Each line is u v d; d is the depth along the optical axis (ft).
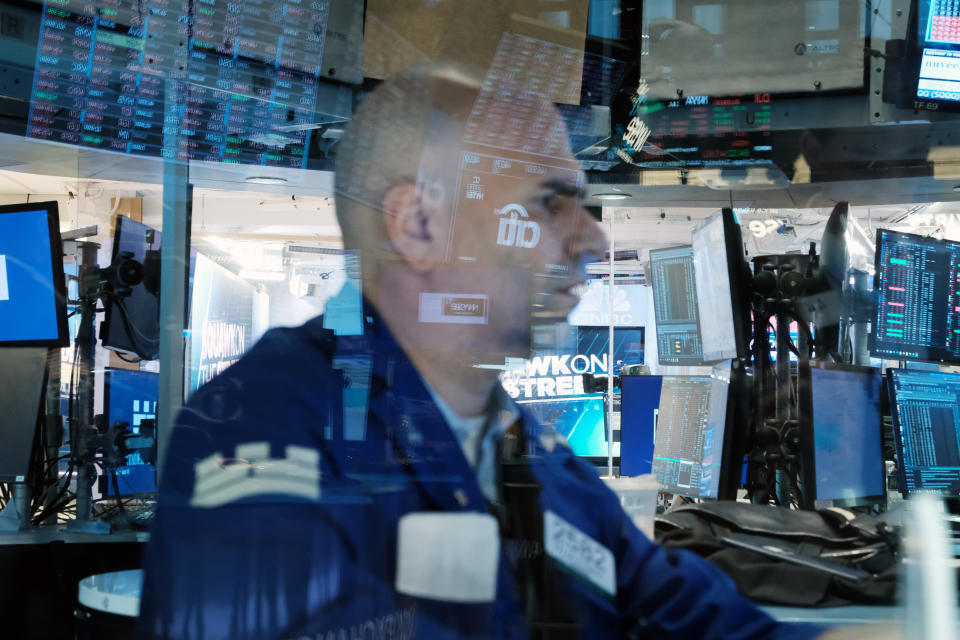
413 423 1.88
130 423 6.51
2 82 5.39
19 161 5.97
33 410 5.80
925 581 2.00
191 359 5.16
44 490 5.93
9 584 5.15
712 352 6.20
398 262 1.95
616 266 6.54
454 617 1.82
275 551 1.67
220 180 5.70
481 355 2.02
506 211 2.08
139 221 6.87
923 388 6.17
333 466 1.77
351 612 1.69
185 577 1.66
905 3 5.94
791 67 6.07
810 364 5.46
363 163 1.98
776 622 2.89
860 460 5.75
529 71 2.33
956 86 5.95
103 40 5.49
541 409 3.74
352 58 5.57
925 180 6.17
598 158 5.77
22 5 5.36
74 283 6.42
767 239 6.31
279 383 1.78
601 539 2.65
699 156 6.04
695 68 5.95
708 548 3.67
